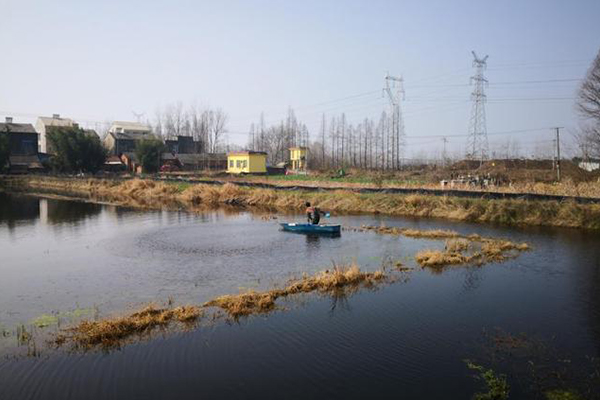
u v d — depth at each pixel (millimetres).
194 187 50031
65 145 75438
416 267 18641
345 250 22062
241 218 34344
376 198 37719
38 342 11227
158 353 10594
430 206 34562
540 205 30156
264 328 12094
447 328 12195
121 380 9398
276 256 20844
